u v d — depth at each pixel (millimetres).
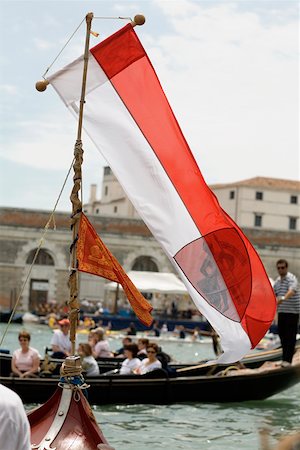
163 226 8922
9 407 3959
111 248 69500
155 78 9070
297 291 16406
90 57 9016
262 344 35188
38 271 67000
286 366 16250
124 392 14859
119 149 8977
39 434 7492
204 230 8977
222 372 16531
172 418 13812
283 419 14148
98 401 14703
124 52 9023
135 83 9070
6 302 66500
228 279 9039
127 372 16719
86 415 7629
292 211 97812
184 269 8953
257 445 11625
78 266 8445
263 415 14492
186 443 11672
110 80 9047
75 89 9031
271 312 9117
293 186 98750
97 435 7492
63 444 7336
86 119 9031
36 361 15344
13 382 14266
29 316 53875
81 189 8508
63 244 67250
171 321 51906
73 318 8297
